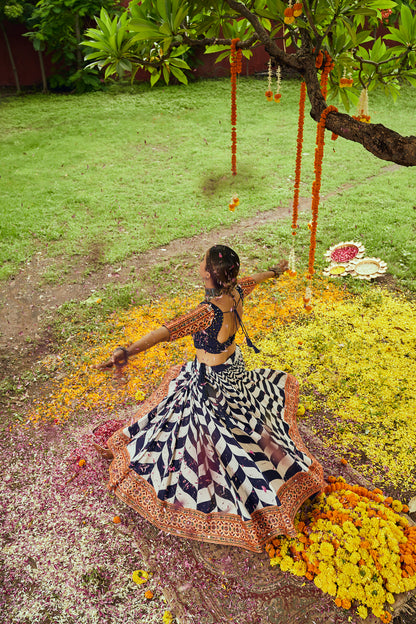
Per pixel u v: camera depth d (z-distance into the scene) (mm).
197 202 8672
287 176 9672
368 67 3652
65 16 13375
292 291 5926
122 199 8867
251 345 3295
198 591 2914
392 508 3266
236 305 3100
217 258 2873
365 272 6129
